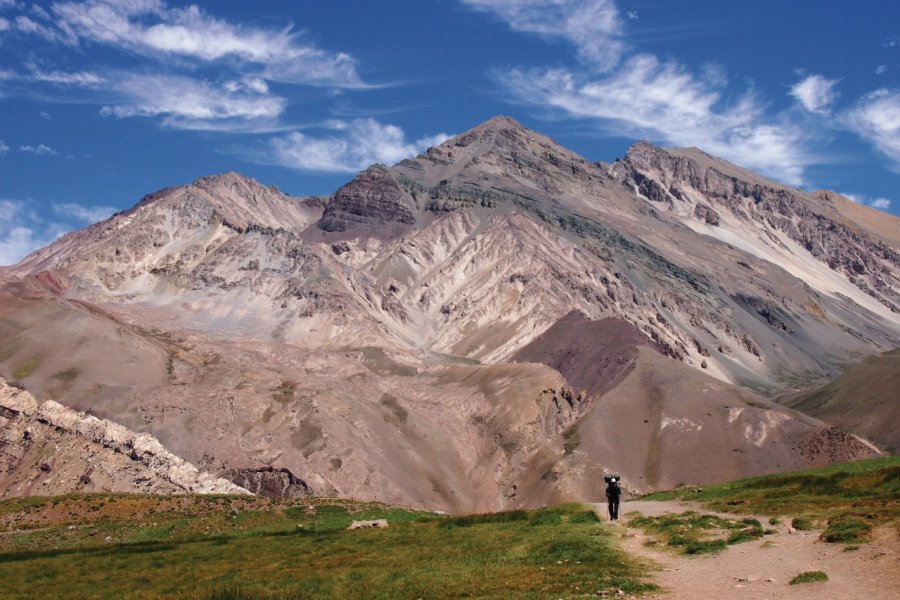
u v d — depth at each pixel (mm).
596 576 41469
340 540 63312
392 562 52406
